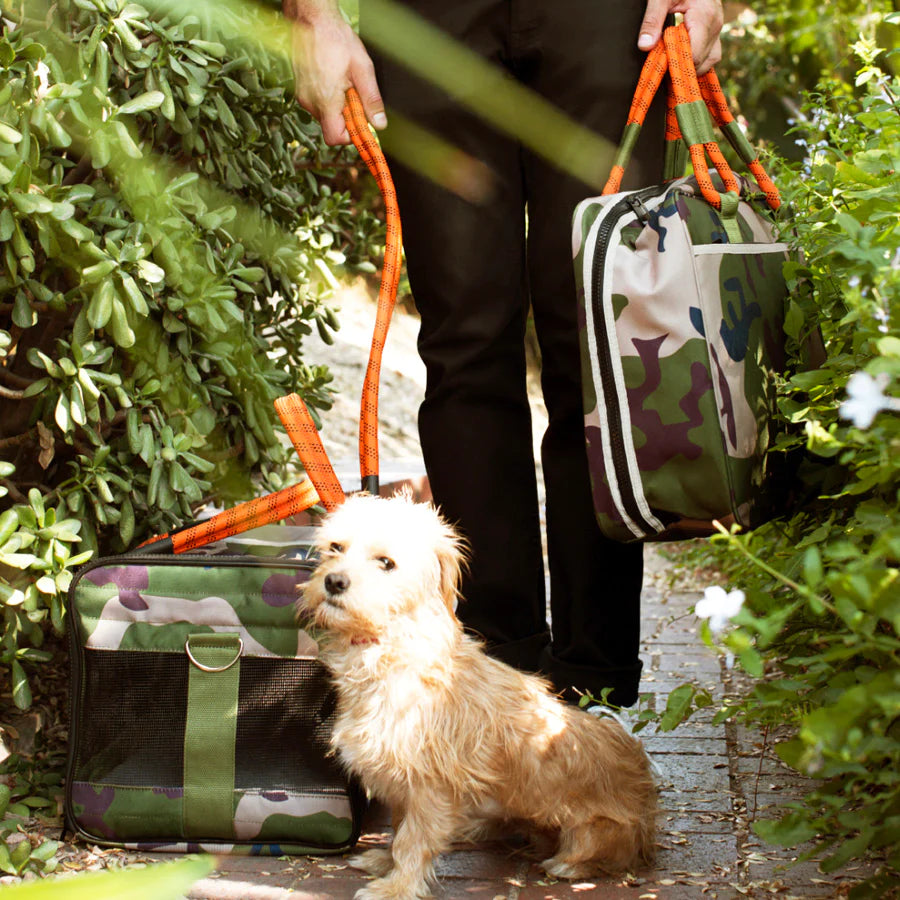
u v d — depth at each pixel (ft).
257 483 10.37
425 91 7.81
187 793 6.81
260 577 6.88
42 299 7.33
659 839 7.00
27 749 8.20
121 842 6.89
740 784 7.92
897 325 4.88
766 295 6.93
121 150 7.59
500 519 8.34
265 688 6.88
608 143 7.78
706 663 11.30
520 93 8.02
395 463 15.96
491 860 6.85
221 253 8.71
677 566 14.96
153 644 6.91
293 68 8.22
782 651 6.88
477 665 6.48
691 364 6.22
